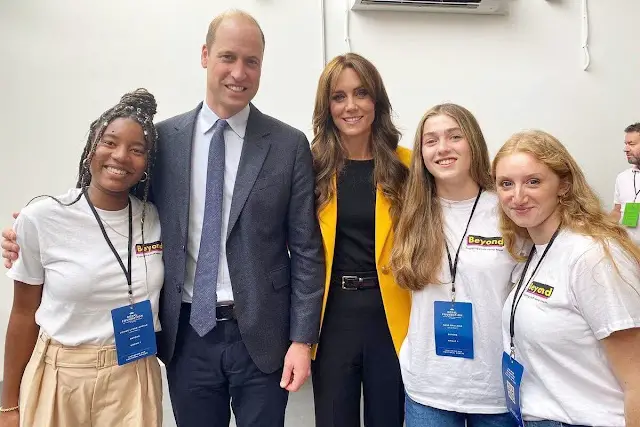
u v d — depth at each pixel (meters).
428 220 1.43
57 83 2.57
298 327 1.44
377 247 1.54
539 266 1.17
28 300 1.32
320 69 2.74
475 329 1.34
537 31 2.92
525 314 1.14
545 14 2.92
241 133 1.46
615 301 0.99
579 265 1.05
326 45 2.74
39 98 2.56
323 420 1.57
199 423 1.47
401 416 1.60
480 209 1.41
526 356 1.15
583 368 1.06
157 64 2.63
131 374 1.31
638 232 2.87
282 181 1.44
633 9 2.99
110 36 2.59
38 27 2.54
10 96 2.54
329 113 1.72
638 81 3.03
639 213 2.85
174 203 1.42
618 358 1.00
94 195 1.33
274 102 2.73
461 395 1.34
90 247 1.29
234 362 1.41
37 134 2.57
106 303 1.28
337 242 1.61
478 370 1.33
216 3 2.64
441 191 1.47
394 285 1.54
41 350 1.27
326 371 1.56
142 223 1.40
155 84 2.64
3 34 2.51
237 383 1.43
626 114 3.04
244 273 1.38
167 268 1.41
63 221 1.27
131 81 2.63
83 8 2.56
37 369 1.26
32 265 1.28
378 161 1.67
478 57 2.88
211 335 1.40
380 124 1.74
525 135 1.21
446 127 1.39
